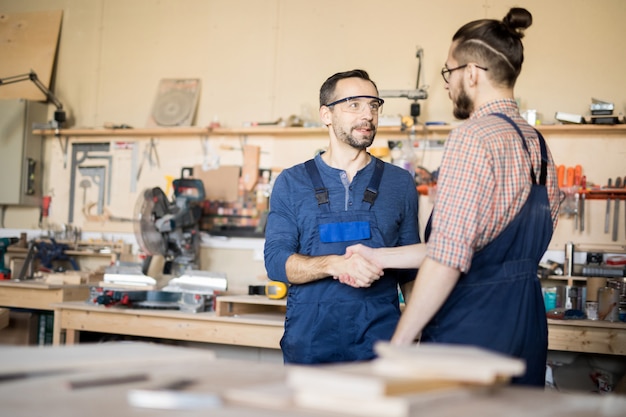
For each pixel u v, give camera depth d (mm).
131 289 3732
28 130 5250
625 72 4297
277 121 4645
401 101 4613
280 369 1272
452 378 1004
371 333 2223
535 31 4418
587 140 4289
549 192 1849
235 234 4746
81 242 5027
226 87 5016
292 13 4914
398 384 958
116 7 5344
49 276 4312
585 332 3473
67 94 5391
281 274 2250
